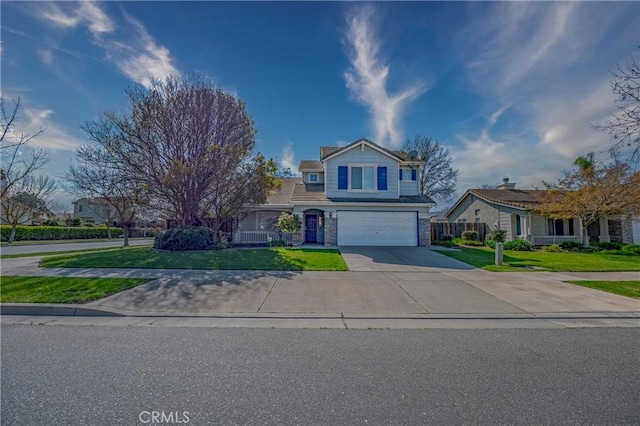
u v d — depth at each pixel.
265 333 4.95
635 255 15.84
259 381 3.31
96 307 6.07
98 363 3.74
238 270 9.94
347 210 18.28
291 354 4.08
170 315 5.87
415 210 18.52
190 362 3.79
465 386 3.23
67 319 5.66
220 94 16.41
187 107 15.61
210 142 16.12
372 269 10.77
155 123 15.29
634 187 16.88
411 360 3.91
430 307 6.54
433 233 23.58
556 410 2.79
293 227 17.73
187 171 14.50
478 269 11.03
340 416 2.66
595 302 6.96
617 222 21.94
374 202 18.31
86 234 34.50
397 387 3.20
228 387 3.17
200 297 6.98
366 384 3.26
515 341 4.66
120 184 16.94
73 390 3.09
